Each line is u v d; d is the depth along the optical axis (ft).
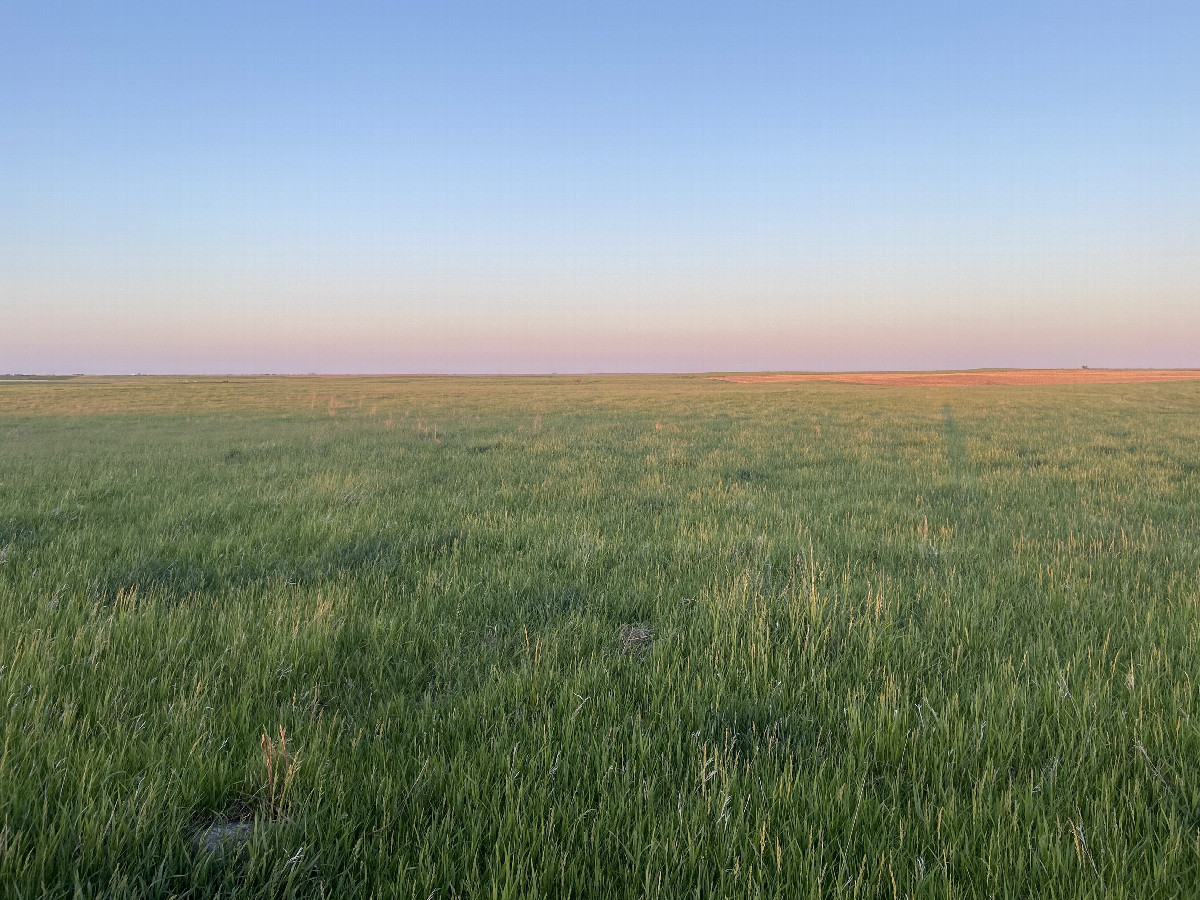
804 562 20.21
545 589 17.87
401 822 8.01
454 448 57.41
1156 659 12.47
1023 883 7.21
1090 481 37.68
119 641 13.14
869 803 8.29
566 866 7.45
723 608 15.48
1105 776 8.78
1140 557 21.08
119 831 7.43
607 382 365.81
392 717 10.80
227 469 43.65
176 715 10.17
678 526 26.02
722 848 7.59
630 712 10.97
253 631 14.01
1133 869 7.29
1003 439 62.64
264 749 9.12
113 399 161.38
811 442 61.16
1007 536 24.32
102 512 28.48
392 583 18.47
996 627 14.80
